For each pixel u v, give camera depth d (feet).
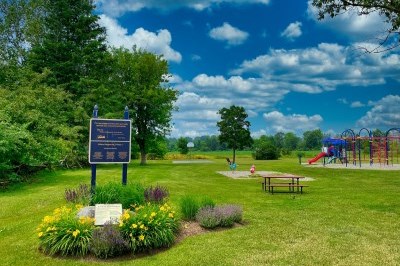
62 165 107.24
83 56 124.57
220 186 69.87
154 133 155.63
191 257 25.64
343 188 66.33
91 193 36.24
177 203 45.39
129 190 34.14
